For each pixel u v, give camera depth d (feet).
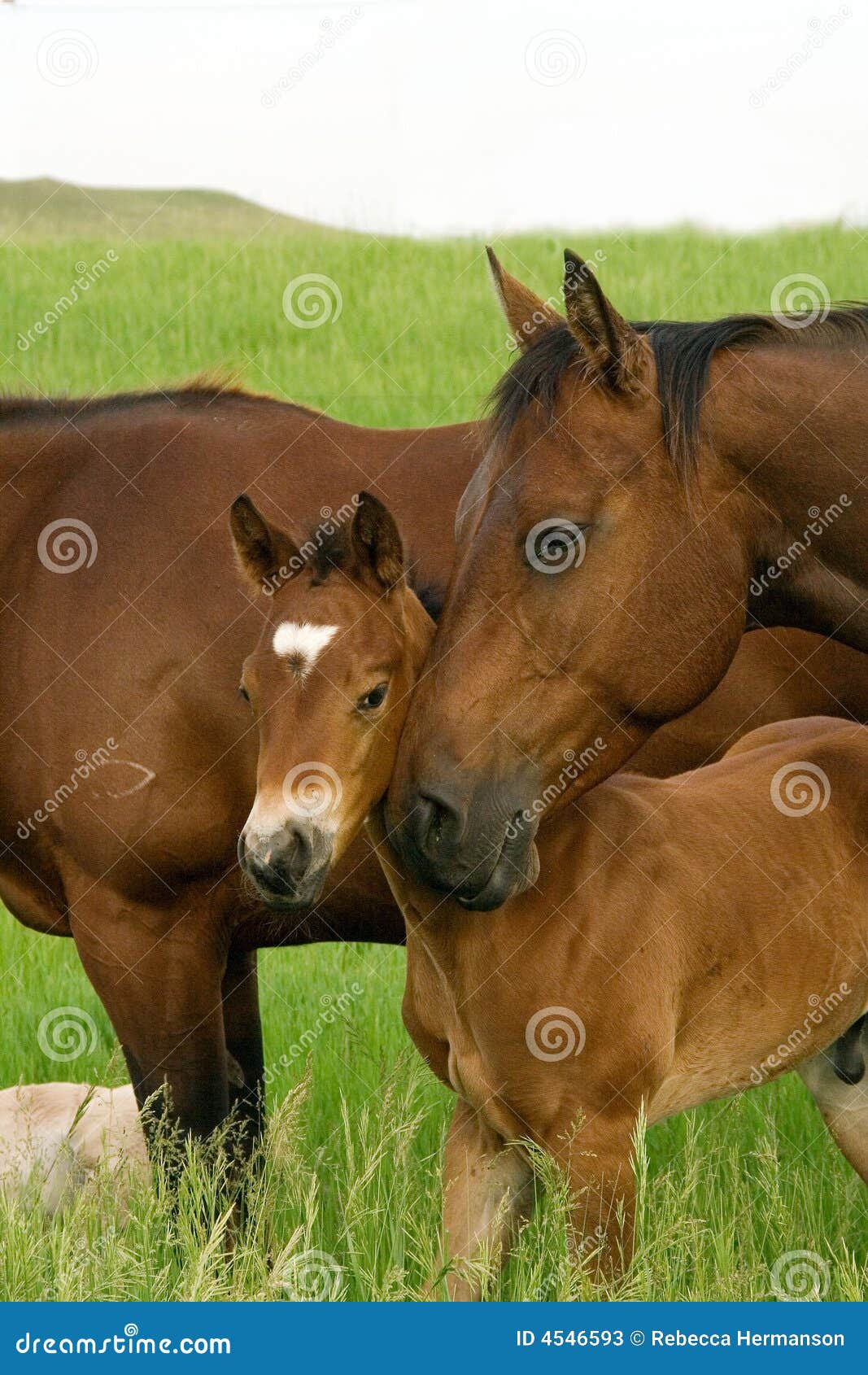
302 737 10.09
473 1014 11.84
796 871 13.30
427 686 10.56
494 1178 12.21
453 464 13.71
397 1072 14.48
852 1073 14.38
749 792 13.55
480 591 10.43
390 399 43.93
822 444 10.46
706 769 13.89
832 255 59.21
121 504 13.62
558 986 11.63
